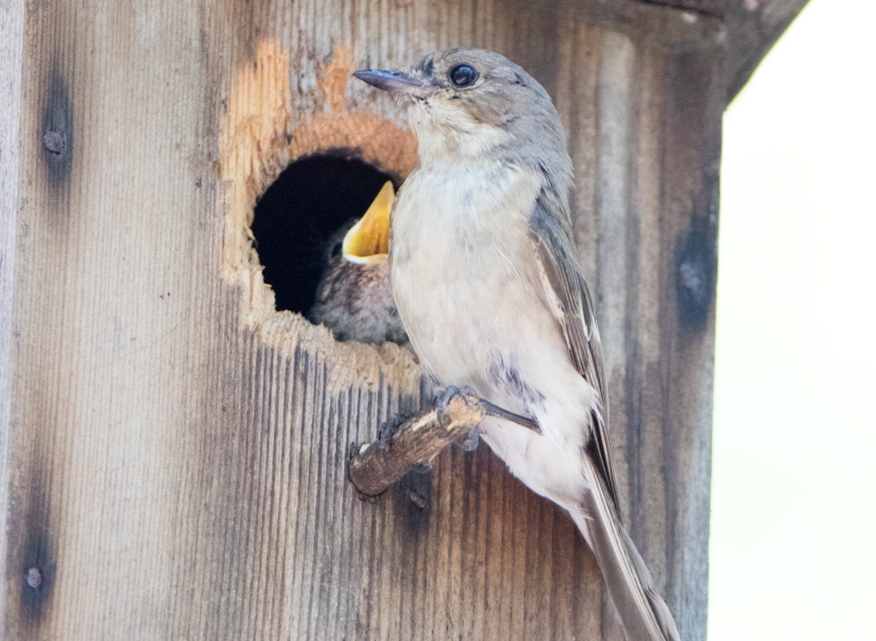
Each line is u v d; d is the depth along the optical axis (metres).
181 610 2.80
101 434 2.81
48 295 2.81
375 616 2.81
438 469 2.82
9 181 2.81
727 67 2.86
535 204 2.82
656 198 2.84
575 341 2.81
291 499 2.81
